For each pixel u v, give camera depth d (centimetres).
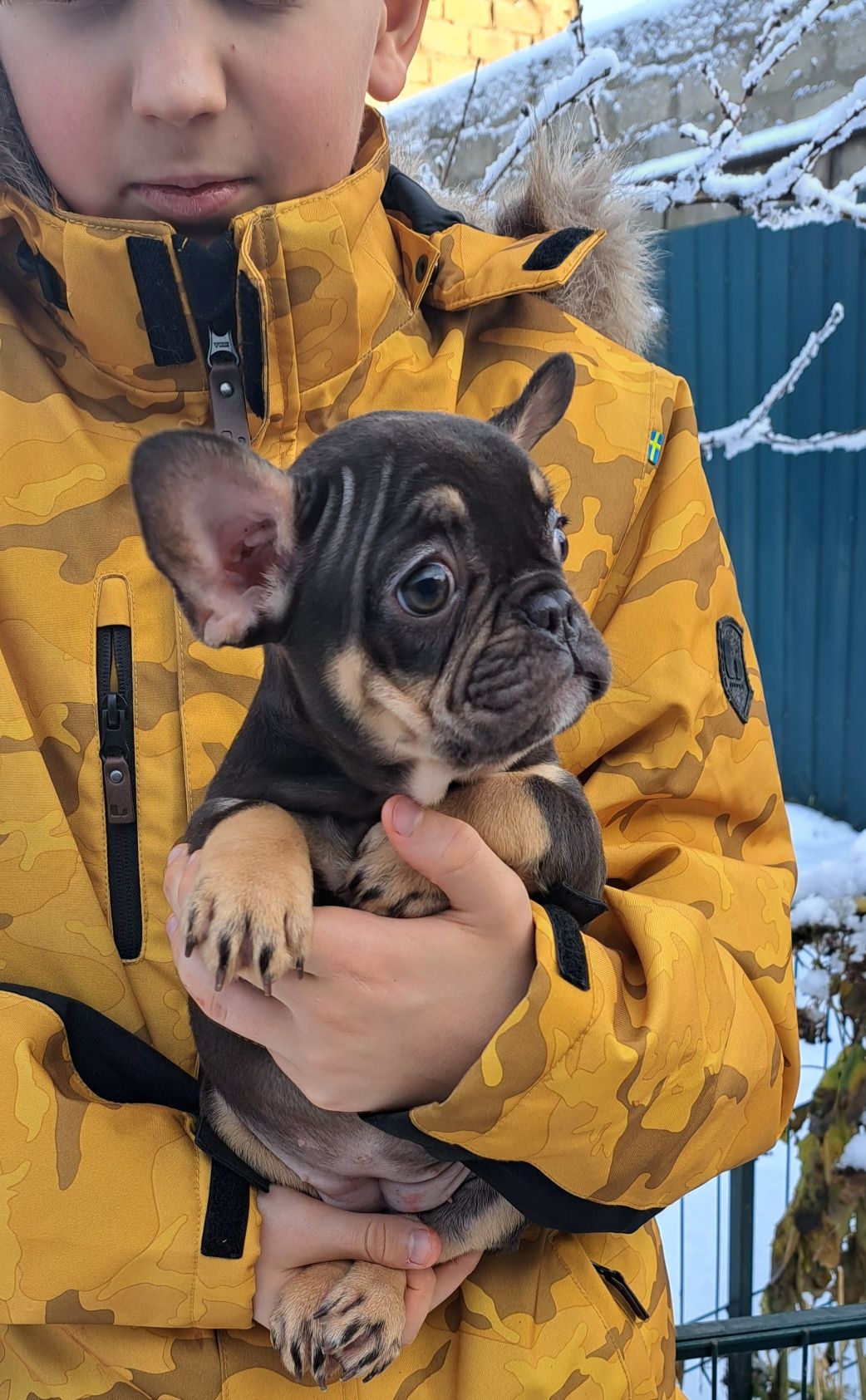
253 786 48
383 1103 44
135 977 49
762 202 155
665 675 55
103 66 48
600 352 61
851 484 163
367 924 44
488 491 46
